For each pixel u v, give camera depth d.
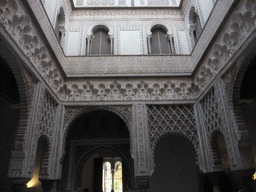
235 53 4.60
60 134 6.44
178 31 8.65
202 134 6.46
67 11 8.35
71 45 8.24
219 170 5.89
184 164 8.34
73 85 6.88
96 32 8.80
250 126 6.89
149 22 8.71
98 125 8.91
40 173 5.74
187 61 7.29
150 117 6.77
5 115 6.25
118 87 6.96
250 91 6.57
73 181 8.15
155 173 8.25
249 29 4.06
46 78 5.54
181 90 6.98
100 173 12.50
